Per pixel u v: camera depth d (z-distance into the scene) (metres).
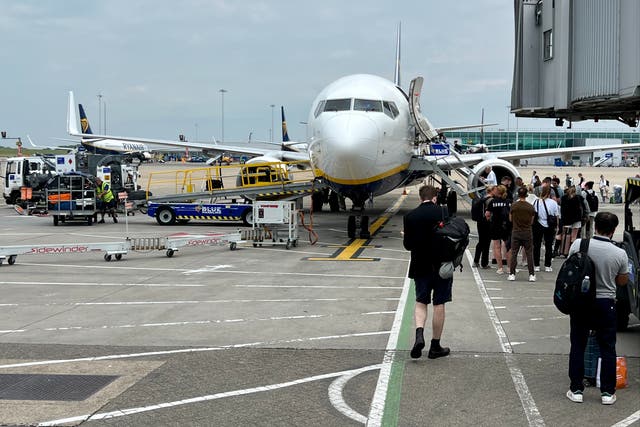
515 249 12.55
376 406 5.87
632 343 8.08
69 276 13.15
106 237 20.14
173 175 70.00
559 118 14.75
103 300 10.75
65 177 24.27
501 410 5.76
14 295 11.18
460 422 5.48
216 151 31.84
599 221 6.07
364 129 16.83
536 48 13.30
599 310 5.89
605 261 5.89
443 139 23.00
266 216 17.53
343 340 8.18
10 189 35.75
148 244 15.80
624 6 9.46
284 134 61.72
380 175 17.84
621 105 11.51
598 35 10.39
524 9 13.26
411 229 7.43
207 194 24.25
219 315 9.62
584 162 135.75
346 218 26.03
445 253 7.20
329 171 17.44
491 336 8.35
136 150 91.62
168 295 11.16
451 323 9.08
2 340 8.24
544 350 7.70
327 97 18.25
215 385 6.48
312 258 15.70
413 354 7.17
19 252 14.63
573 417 5.59
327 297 10.95
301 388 6.38
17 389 6.37
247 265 14.61
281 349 7.79
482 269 14.20
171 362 7.27
